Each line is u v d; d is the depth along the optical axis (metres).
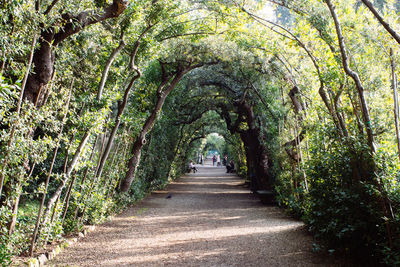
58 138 4.46
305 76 7.28
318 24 5.18
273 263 4.21
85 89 6.12
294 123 8.09
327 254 4.50
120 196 8.48
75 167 5.02
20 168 3.74
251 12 7.02
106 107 5.41
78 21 4.00
